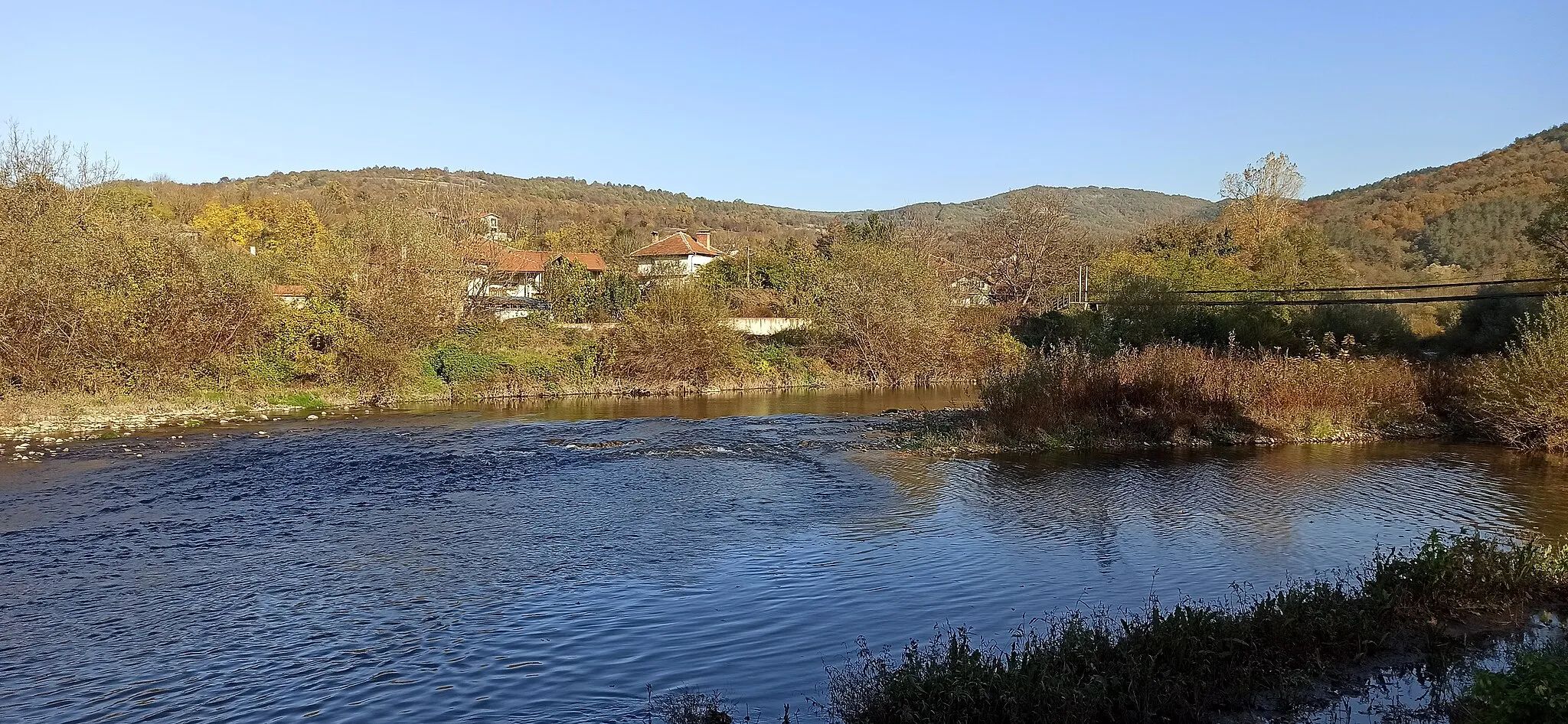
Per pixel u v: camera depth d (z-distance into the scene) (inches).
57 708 289.6
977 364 1761.8
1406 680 303.6
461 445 889.5
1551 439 821.2
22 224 1166.3
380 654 334.3
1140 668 285.3
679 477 717.3
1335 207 4089.6
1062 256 2822.3
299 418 1127.0
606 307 1891.0
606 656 330.6
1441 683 299.7
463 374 1437.0
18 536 515.2
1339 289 1360.7
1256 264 2310.5
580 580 430.0
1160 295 1660.9
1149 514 571.2
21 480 688.4
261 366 1307.8
